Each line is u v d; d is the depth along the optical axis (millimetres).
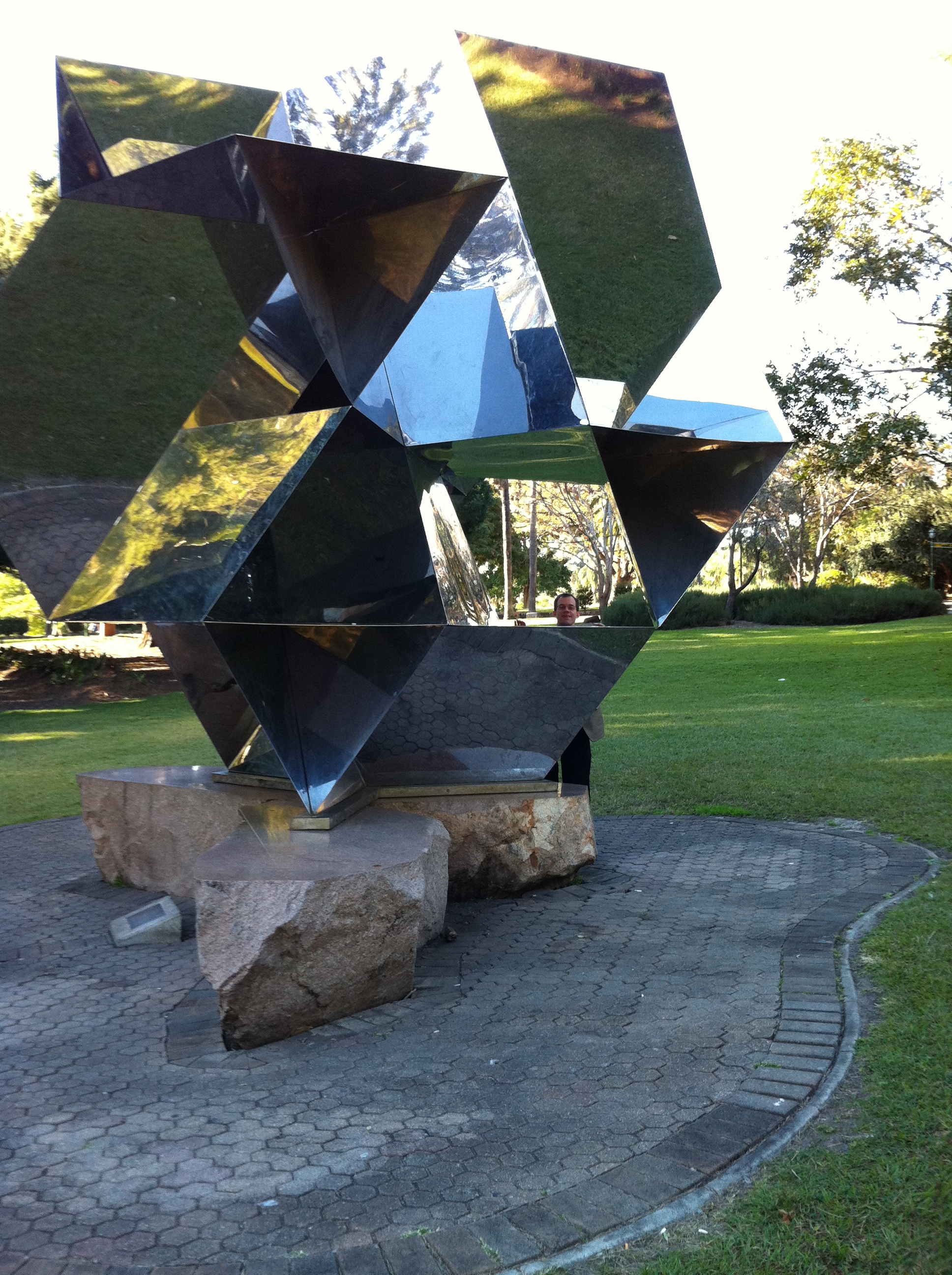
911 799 8695
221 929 4152
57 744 15492
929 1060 3525
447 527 6277
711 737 13102
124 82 4812
